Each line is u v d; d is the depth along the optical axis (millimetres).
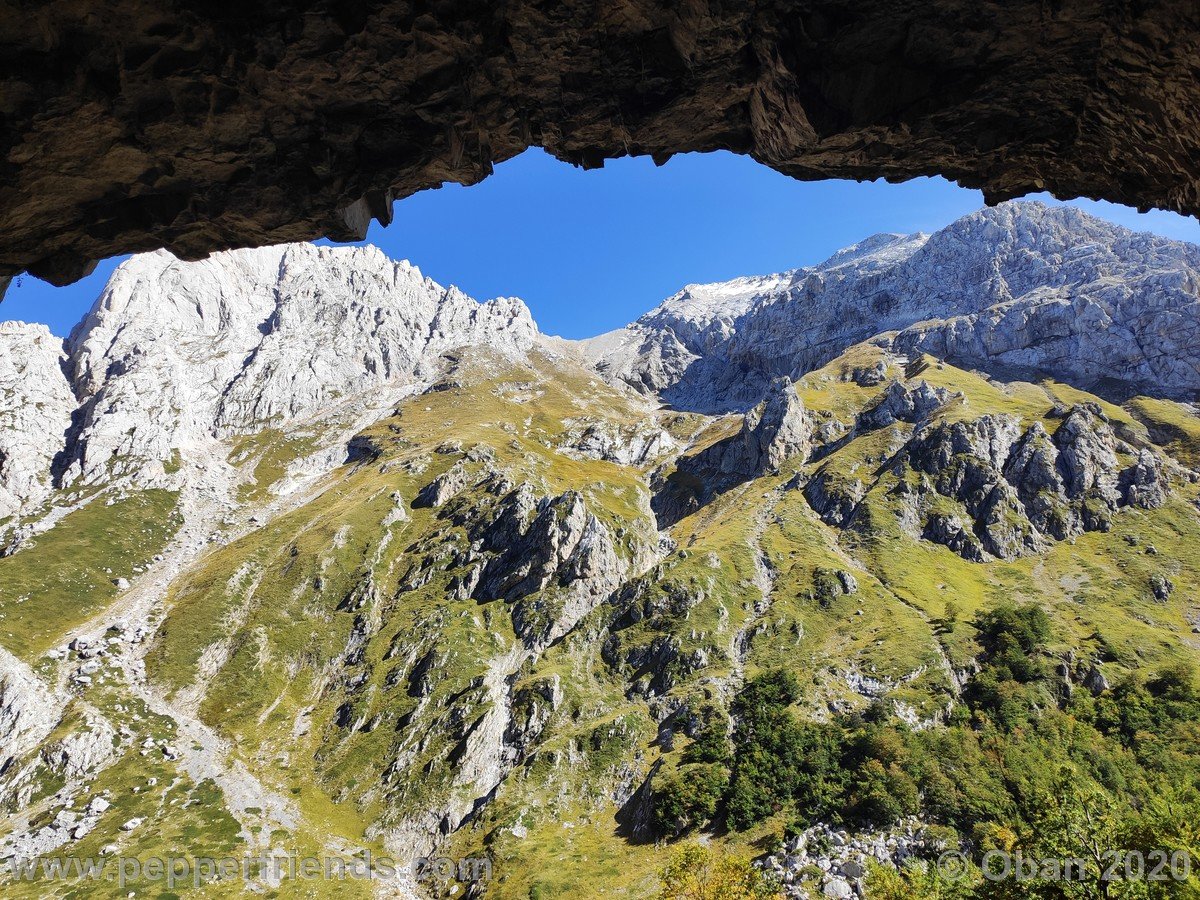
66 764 126875
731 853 80125
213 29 13781
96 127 14664
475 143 19297
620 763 108562
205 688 152500
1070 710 102000
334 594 179125
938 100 16984
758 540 172375
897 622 129125
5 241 16719
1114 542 158250
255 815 112562
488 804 105500
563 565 168250
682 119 19531
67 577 196125
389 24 14672
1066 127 18438
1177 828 25984
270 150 16734
